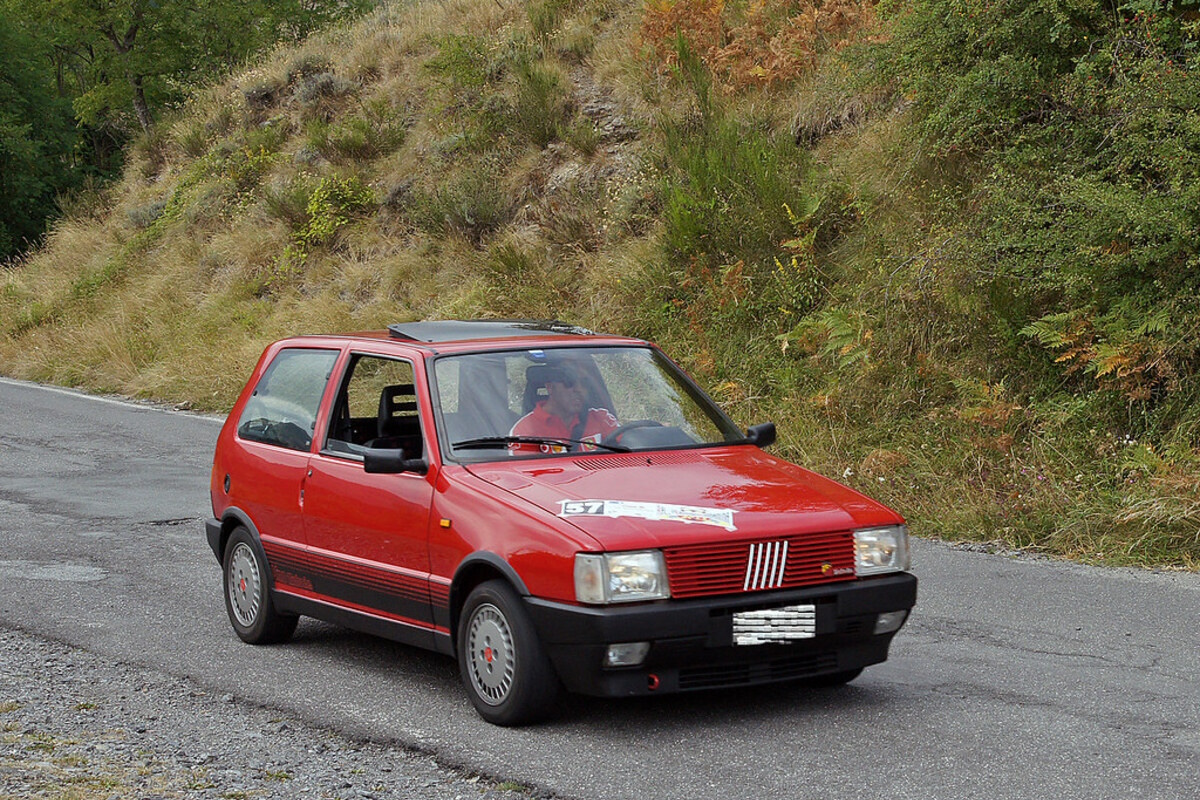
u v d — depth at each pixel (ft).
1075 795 14.44
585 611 16.24
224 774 15.79
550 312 54.80
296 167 81.41
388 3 98.32
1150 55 35.96
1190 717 17.42
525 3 81.00
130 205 96.02
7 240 108.27
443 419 19.53
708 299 47.80
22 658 21.98
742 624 16.69
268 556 22.44
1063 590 25.49
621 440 19.92
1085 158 37.60
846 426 38.32
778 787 14.92
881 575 17.83
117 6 111.96
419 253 66.85
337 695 19.53
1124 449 32.22
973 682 19.35
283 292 72.59
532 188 65.00
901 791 14.67
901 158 45.14
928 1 41.29
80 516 35.50
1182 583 26.02
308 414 22.27
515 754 16.35
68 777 15.42
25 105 116.88
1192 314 32.71
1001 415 34.58
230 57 115.85
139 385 67.10
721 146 52.65
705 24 62.85
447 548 18.26
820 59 55.77
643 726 17.42
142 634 23.68
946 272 39.50
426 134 75.36
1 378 76.64
